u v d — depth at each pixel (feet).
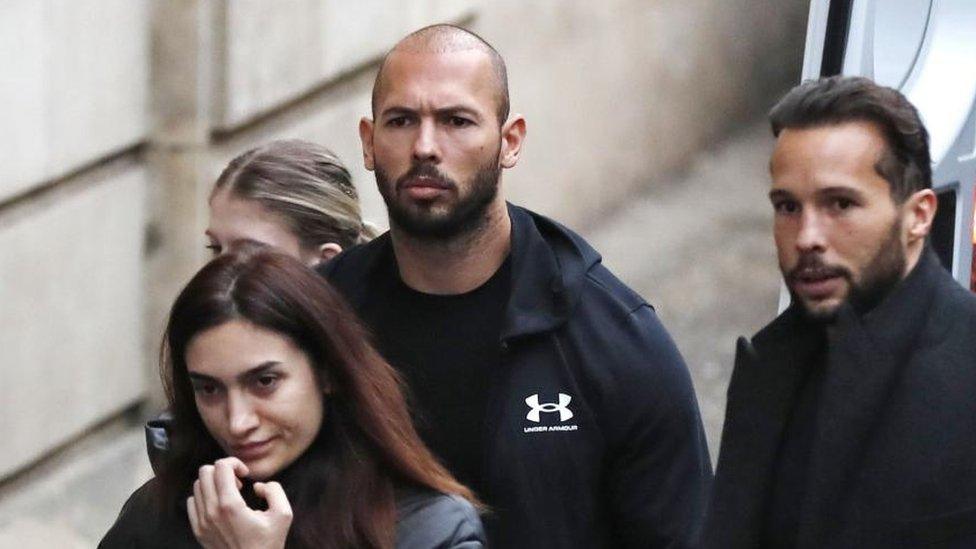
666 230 121.90
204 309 46.47
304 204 60.49
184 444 48.55
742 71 130.52
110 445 94.73
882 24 70.18
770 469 43.62
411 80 53.98
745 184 126.52
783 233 43.21
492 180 54.44
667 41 124.57
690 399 55.52
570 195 118.73
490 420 54.44
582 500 54.85
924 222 43.24
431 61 54.08
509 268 55.31
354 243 62.03
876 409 42.37
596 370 54.54
